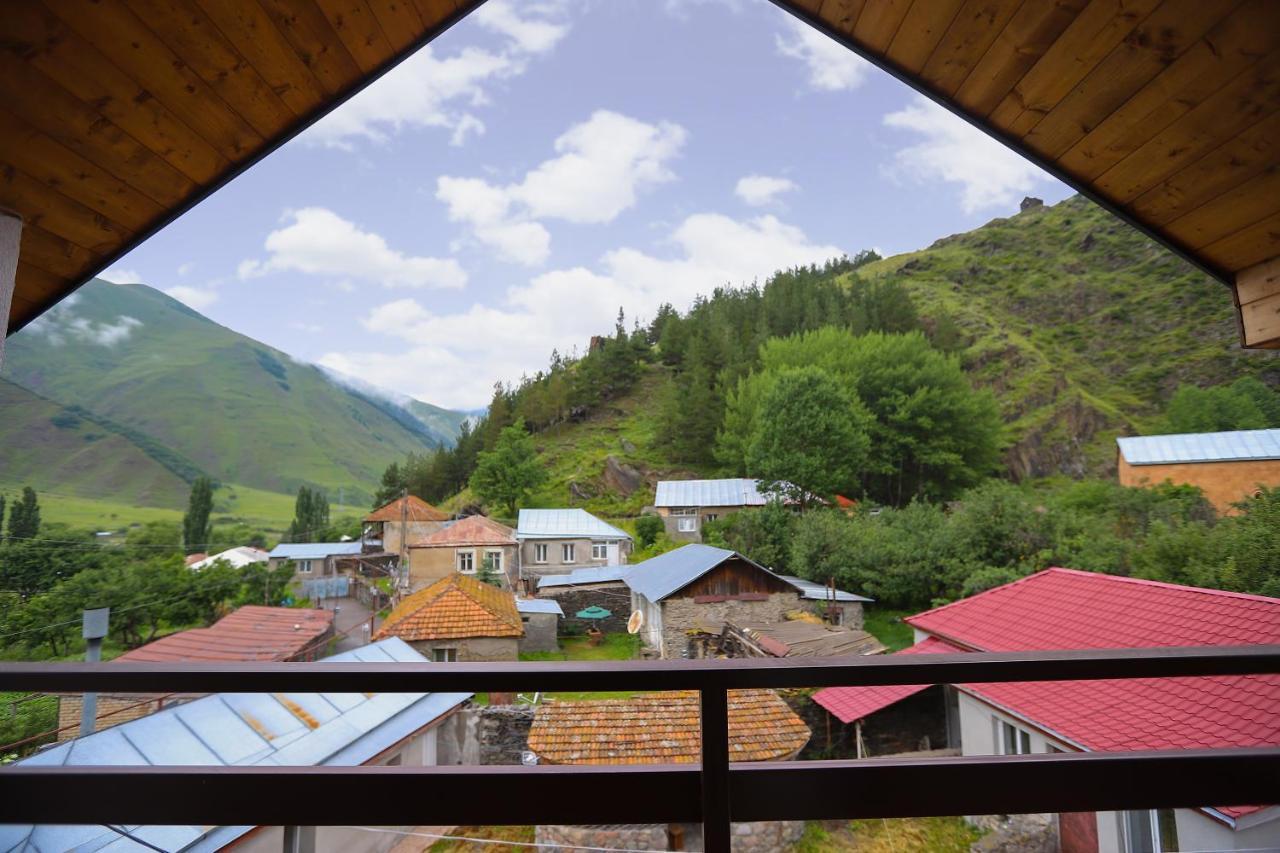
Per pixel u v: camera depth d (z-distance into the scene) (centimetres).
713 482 3922
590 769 126
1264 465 2375
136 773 126
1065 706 654
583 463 5641
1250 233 218
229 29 177
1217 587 1336
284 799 125
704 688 122
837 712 944
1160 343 5797
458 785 126
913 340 4772
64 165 185
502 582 2686
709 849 119
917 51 216
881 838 625
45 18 157
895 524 2262
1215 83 183
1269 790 131
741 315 7525
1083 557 1697
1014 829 603
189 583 2475
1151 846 509
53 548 2514
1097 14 182
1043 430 4984
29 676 119
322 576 3603
